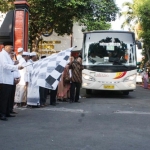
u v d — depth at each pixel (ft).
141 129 22.75
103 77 43.80
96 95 49.83
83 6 66.23
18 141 18.70
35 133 20.83
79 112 29.94
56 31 78.48
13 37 39.83
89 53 44.78
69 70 38.65
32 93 32.63
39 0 65.05
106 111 30.89
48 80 28.25
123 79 43.83
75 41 94.94
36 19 72.13
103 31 45.19
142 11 81.05
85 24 67.31
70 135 20.40
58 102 38.55
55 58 28.86
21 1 40.68
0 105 25.39
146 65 100.63
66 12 69.21
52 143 18.34
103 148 17.46
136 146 18.08
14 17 40.73
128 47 44.68
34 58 34.17
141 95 52.60
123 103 38.24
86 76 44.24
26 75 32.27
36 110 30.81
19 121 24.89
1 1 64.49
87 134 20.76
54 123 24.29
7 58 25.30
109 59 44.21
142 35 82.38
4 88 25.04
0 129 21.85
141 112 30.76
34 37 77.25
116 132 21.56
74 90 38.55
